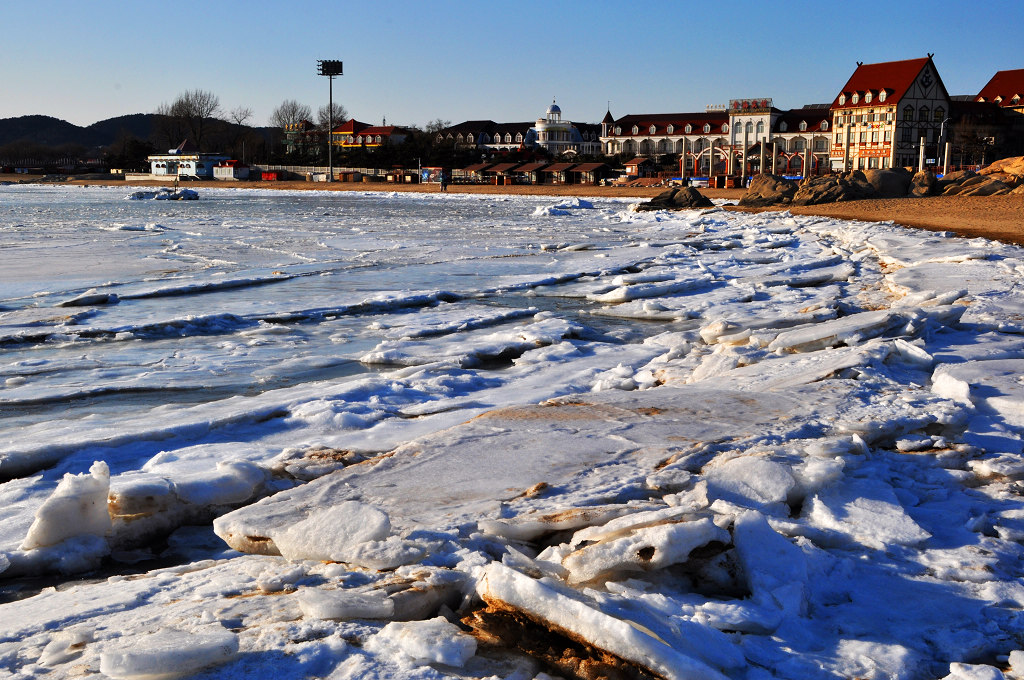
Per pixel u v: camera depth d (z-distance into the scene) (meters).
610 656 3.40
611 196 86.62
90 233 34.03
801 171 103.56
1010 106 101.06
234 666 3.39
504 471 5.75
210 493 5.91
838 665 3.49
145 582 4.52
